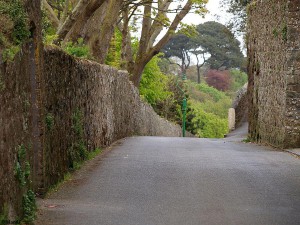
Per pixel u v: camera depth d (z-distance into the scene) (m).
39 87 9.71
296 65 18.61
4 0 8.46
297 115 18.67
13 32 8.46
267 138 21.17
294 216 8.96
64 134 12.40
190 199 10.19
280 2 19.28
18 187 8.10
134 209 9.36
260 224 8.41
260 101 22.58
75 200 10.03
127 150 18.20
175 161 15.07
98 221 8.50
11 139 7.84
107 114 20.12
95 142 17.14
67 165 12.64
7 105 7.63
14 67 8.14
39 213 8.91
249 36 24.77
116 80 23.34
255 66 23.58
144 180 12.06
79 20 21.19
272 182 11.89
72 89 13.45
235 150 18.47
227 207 9.55
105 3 26.70
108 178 12.30
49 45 11.25
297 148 18.64
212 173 12.96
